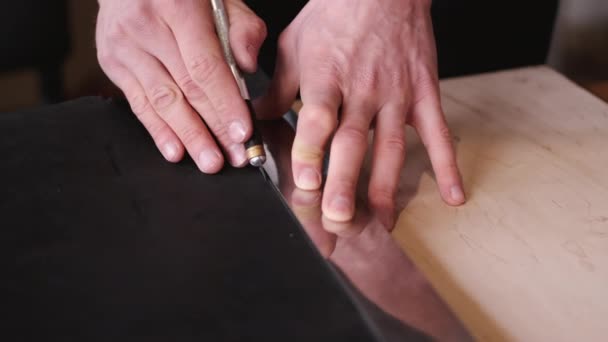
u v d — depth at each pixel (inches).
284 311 19.1
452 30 45.3
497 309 21.2
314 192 25.5
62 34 63.7
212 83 27.1
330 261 21.7
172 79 28.9
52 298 19.4
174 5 29.6
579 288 22.0
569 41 68.2
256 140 25.9
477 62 46.8
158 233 22.1
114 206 23.5
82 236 21.9
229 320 18.7
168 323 18.6
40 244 21.5
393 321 19.1
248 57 28.6
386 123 28.2
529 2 44.9
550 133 31.1
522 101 34.0
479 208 25.9
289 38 31.5
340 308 19.3
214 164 25.6
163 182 25.0
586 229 24.8
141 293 19.6
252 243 21.7
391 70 29.5
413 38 31.1
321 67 28.7
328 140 26.8
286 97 30.4
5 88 79.7
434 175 28.0
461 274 22.6
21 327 18.4
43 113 29.0
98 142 27.2
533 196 26.6
